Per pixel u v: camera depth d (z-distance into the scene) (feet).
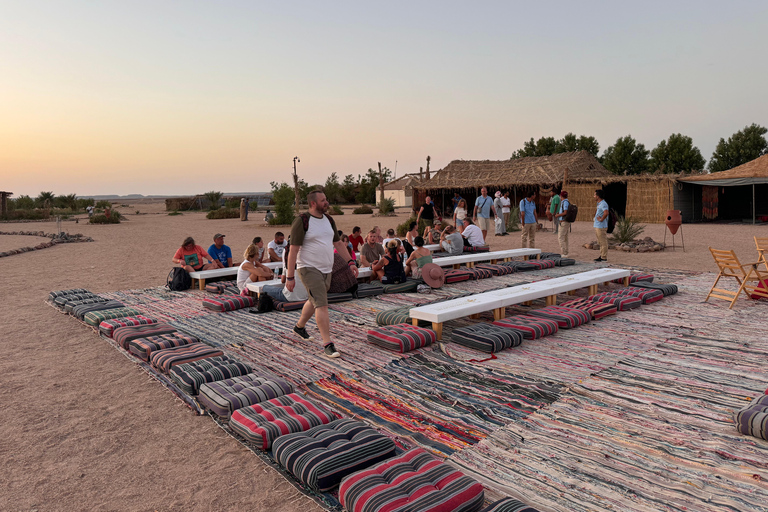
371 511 8.21
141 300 29.68
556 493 9.50
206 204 239.30
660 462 10.53
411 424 12.65
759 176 78.18
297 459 10.19
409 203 214.07
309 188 150.82
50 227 112.68
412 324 20.88
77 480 10.75
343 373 16.43
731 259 24.95
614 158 161.17
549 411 13.24
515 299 22.44
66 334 22.41
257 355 18.45
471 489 8.80
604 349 18.35
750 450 10.87
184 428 13.14
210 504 9.75
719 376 15.37
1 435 12.88
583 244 55.31
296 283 25.82
